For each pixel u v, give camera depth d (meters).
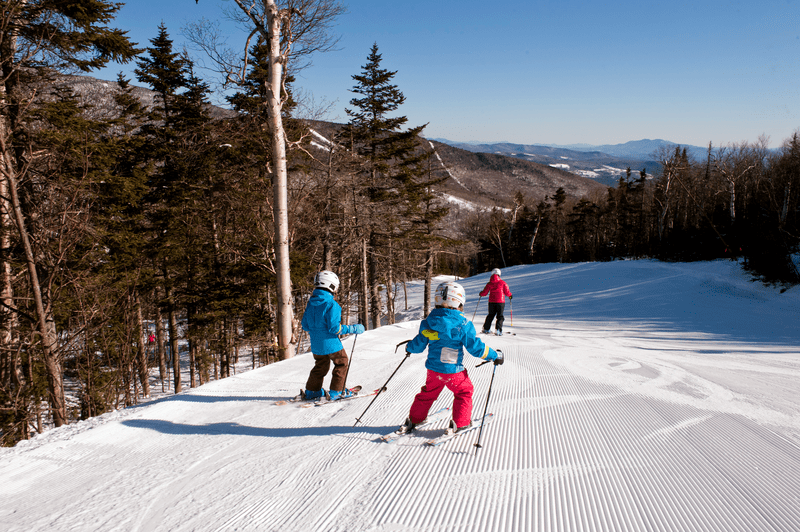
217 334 18.80
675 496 2.86
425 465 3.42
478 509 2.76
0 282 11.62
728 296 18.66
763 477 3.10
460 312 3.94
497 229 63.91
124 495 3.12
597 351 8.72
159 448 3.96
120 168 15.08
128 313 16.39
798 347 10.31
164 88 18.05
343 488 3.12
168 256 17.36
